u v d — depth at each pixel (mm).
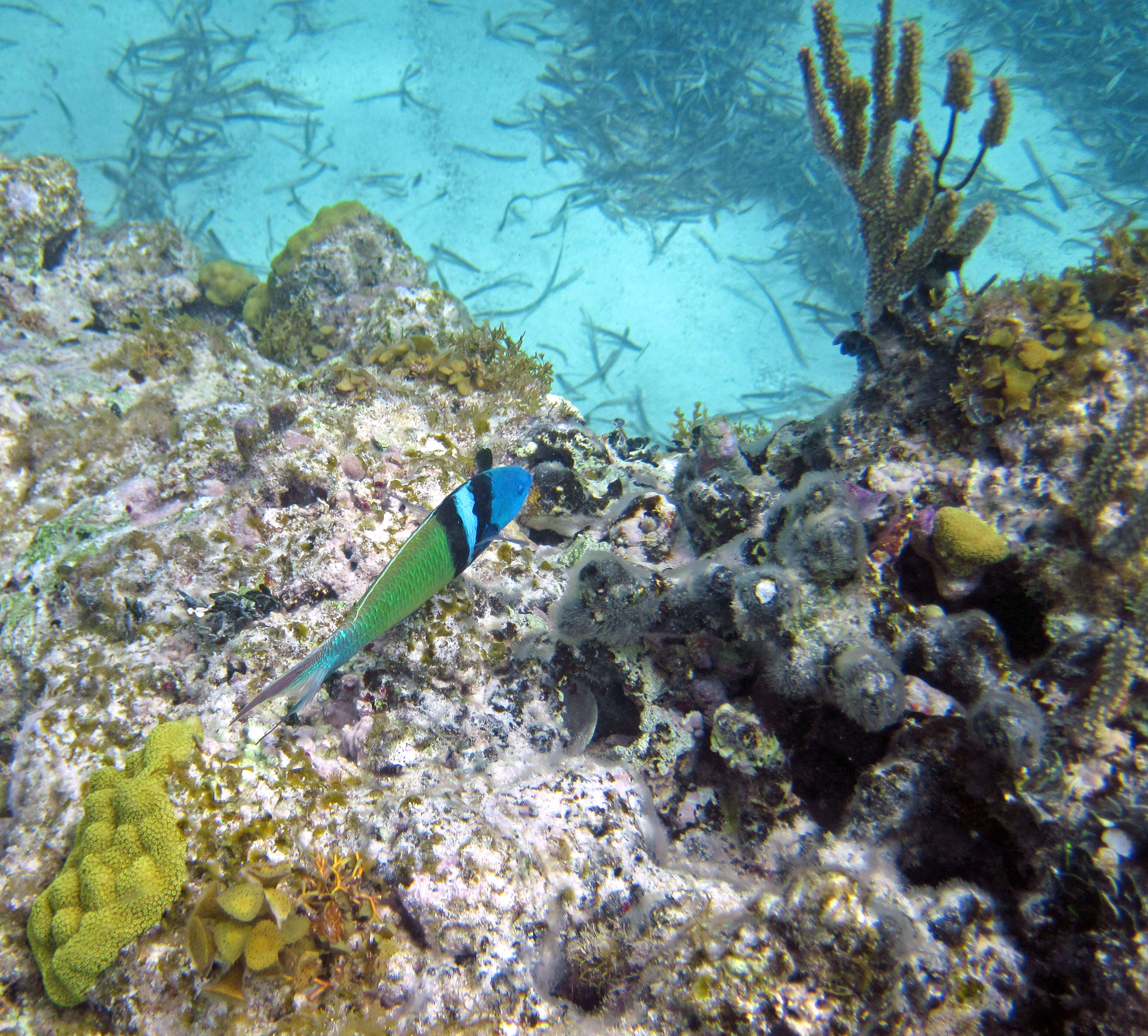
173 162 1690
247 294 992
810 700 376
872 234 528
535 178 1807
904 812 353
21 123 1763
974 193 1833
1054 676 362
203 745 365
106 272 887
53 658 446
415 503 465
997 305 455
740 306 1703
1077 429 417
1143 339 439
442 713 395
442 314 832
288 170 1764
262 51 1956
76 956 317
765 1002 297
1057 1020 317
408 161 1812
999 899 341
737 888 357
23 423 664
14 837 373
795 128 1837
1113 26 2100
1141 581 357
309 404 541
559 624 403
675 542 460
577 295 1686
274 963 314
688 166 1771
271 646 411
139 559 475
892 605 379
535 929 325
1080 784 336
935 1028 312
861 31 2154
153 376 741
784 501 416
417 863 328
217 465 575
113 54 1925
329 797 362
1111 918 312
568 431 542
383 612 305
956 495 418
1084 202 1860
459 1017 310
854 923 302
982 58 2172
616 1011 324
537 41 2016
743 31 1999
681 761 404
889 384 460
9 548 596
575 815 360
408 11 2031
